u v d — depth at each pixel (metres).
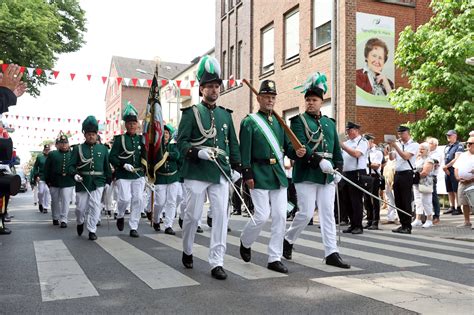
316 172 5.73
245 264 5.77
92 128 8.62
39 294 4.47
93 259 6.25
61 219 10.56
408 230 9.25
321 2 17.44
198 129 5.18
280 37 20.12
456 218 11.91
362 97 15.94
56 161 10.64
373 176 10.12
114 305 4.08
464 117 14.35
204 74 5.34
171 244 7.63
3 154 3.83
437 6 15.20
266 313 3.81
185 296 4.33
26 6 20.11
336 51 14.31
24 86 4.23
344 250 6.89
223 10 26.44
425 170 10.20
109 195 12.58
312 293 4.37
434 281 4.83
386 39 16.30
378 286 4.61
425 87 14.72
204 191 5.22
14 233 9.31
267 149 5.45
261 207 5.44
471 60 11.53
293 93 19.12
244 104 23.38
